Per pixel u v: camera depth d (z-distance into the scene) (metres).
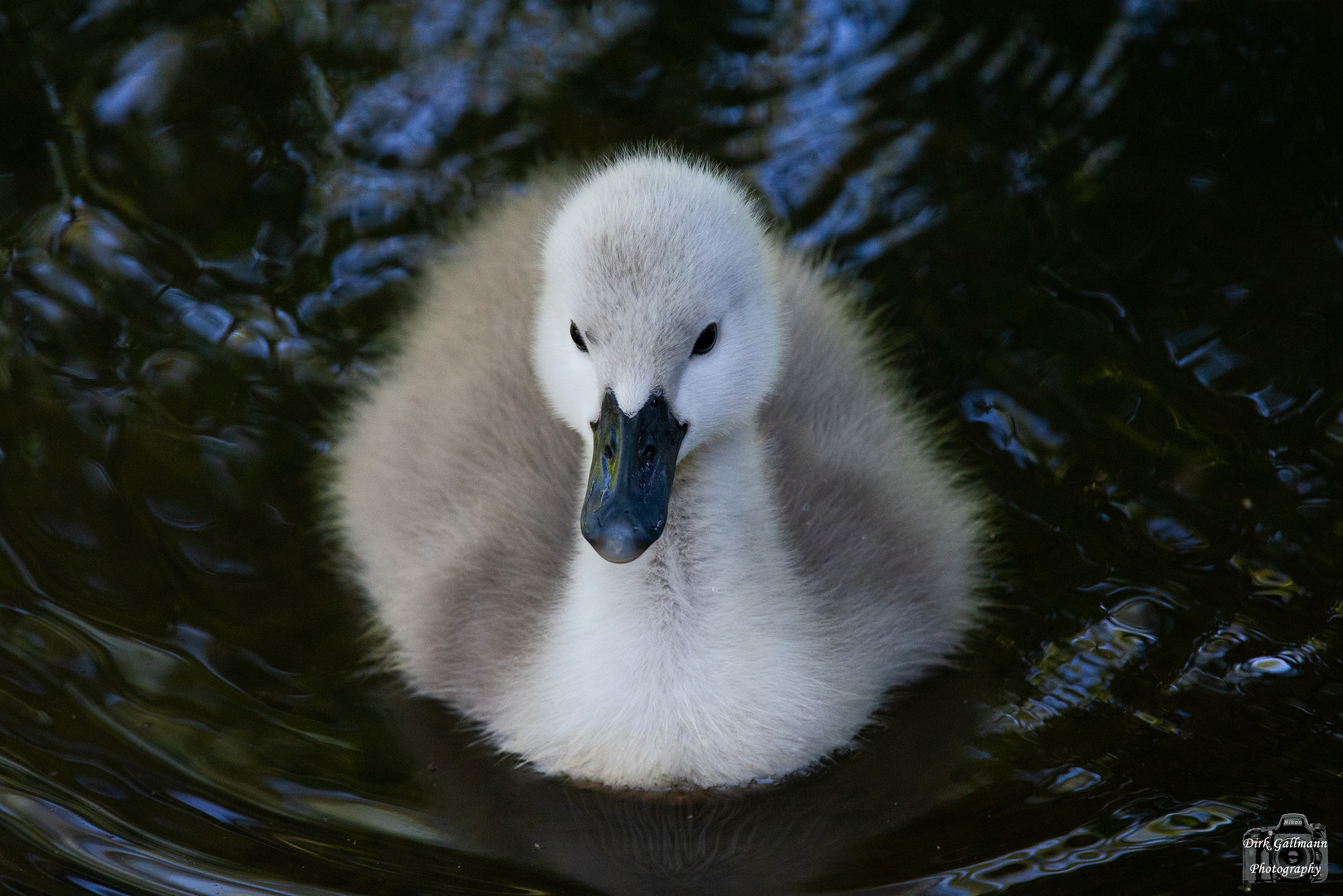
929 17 10.13
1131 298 8.54
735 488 6.63
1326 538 7.37
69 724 6.37
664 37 10.07
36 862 5.71
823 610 6.87
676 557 6.55
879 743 6.82
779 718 6.61
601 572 6.63
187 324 8.42
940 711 6.96
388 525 7.55
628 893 5.91
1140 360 8.24
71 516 7.43
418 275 8.73
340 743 6.64
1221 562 7.33
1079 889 5.70
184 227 8.89
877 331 8.47
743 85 9.79
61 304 8.41
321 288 8.68
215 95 9.59
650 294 6.04
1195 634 7.02
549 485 7.34
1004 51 9.90
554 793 6.61
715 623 6.57
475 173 9.25
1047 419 8.05
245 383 8.21
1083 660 7.00
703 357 6.30
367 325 8.54
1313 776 6.25
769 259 6.93
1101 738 6.59
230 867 5.80
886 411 7.93
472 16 10.16
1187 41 9.84
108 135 9.32
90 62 9.72
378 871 5.89
